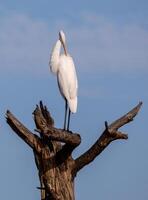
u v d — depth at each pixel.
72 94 20.62
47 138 17.41
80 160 18.08
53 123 18.03
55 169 17.86
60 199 17.73
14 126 17.50
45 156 17.83
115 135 17.61
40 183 18.22
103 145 17.73
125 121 17.77
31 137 17.70
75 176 18.38
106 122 17.56
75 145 17.47
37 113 16.97
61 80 20.72
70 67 20.86
